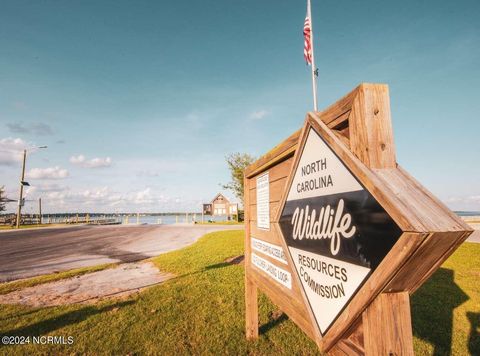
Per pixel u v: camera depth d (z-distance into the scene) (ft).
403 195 3.70
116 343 11.39
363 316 4.12
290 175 6.88
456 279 19.57
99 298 17.08
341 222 4.71
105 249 39.86
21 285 20.24
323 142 5.37
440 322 12.64
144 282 20.57
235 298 16.11
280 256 8.57
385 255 3.59
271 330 12.27
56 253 36.50
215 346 11.02
